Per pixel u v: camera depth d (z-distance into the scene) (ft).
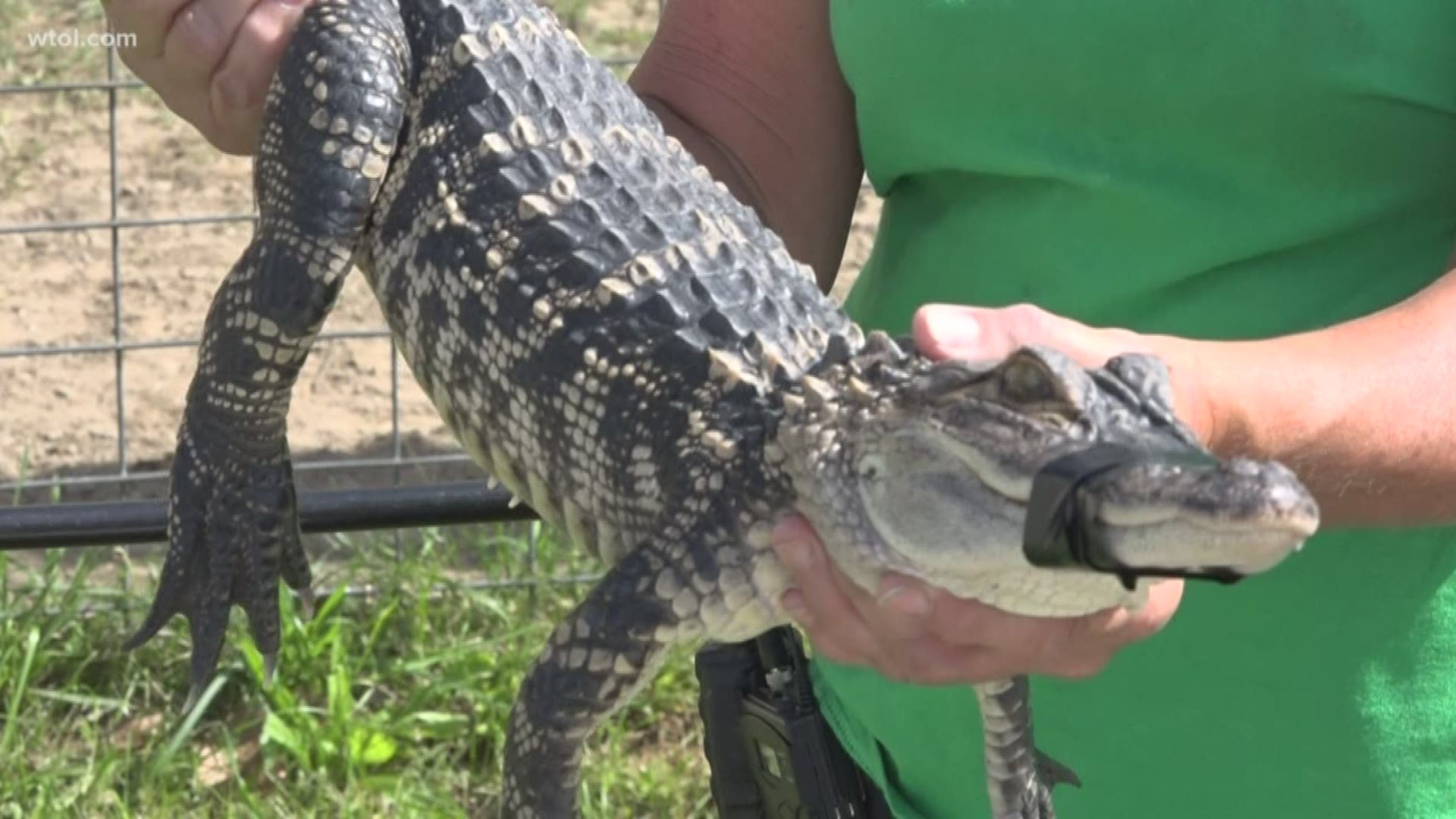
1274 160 6.89
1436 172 6.95
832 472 5.98
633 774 12.50
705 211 7.05
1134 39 6.79
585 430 6.76
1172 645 7.30
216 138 7.50
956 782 7.81
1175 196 6.98
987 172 7.34
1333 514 6.36
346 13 7.00
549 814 6.74
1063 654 5.92
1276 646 7.19
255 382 7.16
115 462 14.67
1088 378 5.44
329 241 6.89
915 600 5.80
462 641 13.29
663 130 7.51
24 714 12.55
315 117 6.89
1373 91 6.70
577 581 13.66
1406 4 6.66
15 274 16.78
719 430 6.42
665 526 6.48
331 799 12.14
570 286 6.78
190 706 7.62
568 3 20.59
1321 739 7.25
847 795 8.07
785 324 6.69
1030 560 5.19
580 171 6.98
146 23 7.07
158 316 16.31
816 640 6.28
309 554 14.11
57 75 19.06
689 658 13.21
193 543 7.54
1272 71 6.70
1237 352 6.05
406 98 7.11
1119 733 7.48
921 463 5.71
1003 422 5.48
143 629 7.66
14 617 12.91
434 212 7.02
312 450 14.88
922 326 5.75
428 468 14.80
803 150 8.18
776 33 8.05
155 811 11.89
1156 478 4.91
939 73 7.16
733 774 8.25
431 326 7.10
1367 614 7.14
